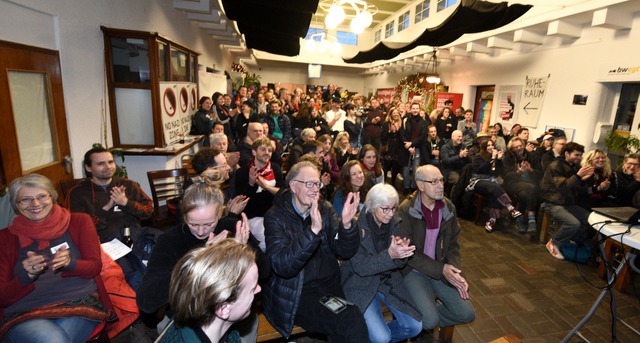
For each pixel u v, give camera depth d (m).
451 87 9.20
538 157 4.60
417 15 11.41
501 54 7.06
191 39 5.77
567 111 5.37
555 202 3.47
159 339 0.91
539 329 2.28
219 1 5.05
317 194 1.63
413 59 10.35
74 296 1.60
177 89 4.29
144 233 2.05
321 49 8.29
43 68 2.42
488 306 2.53
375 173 3.40
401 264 1.82
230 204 2.02
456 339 2.18
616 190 3.43
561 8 4.81
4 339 1.42
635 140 4.22
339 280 1.87
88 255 1.64
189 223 1.44
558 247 3.40
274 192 2.67
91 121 3.08
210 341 0.89
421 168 2.11
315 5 3.67
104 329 1.63
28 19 2.27
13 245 1.50
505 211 4.86
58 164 2.62
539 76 5.96
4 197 1.99
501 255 3.42
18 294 1.46
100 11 3.11
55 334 1.41
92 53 3.05
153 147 3.67
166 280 1.35
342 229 1.67
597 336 2.22
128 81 3.51
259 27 5.26
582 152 3.64
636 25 4.25
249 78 12.41
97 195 2.29
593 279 2.95
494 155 4.27
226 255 0.89
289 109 8.38
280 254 1.53
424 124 5.40
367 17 4.52
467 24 4.81
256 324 1.61
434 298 2.02
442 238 2.13
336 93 12.31
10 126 2.13
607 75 4.63
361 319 1.54
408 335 1.83
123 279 1.83
